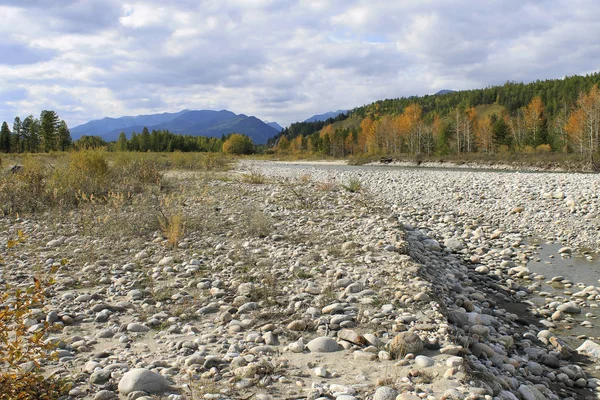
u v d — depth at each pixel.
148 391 3.24
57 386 3.31
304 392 3.31
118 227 9.70
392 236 9.12
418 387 3.31
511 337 5.40
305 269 6.84
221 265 7.15
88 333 4.59
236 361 3.78
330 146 103.44
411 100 167.25
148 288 6.03
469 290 7.52
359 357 3.94
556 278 8.45
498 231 12.34
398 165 60.97
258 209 12.79
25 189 13.09
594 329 6.11
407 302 5.30
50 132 75.69
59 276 6.55
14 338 4.20
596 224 12.79
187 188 16.92
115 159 22.20
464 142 78.12
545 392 4.21
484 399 3.18
